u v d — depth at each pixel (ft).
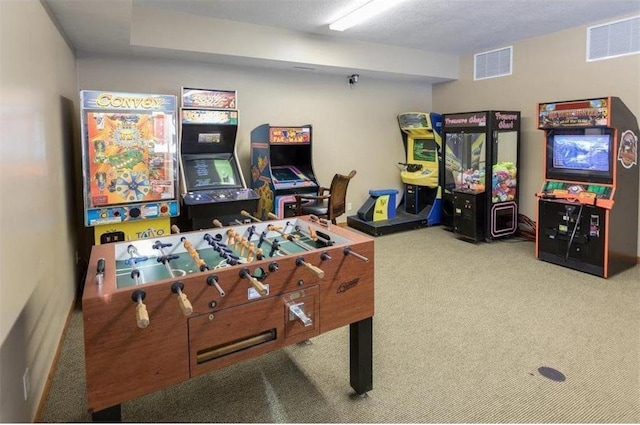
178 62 16.12
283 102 18.84
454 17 15.06
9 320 5.63
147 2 13.07
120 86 15.15
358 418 6.89
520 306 11.33
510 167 18.19
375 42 18.63
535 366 8.38
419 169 22.06
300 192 17.07
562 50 16.98
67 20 10.52
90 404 5.07
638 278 13.41
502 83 19.60
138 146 12.08
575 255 14.21
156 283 5.36
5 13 6.20
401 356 8.84
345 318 7.11
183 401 7.45
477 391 7.57
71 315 11.06
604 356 8.70
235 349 6.13
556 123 14.32
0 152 5.64
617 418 6.79
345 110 20.85
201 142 14.66
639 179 14.40
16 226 6.21
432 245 17.80
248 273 5.94
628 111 13.58
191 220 13.43
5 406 5.36
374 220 20.68
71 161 12.69
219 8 13.69
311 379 8.10
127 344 5.22
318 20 15.05
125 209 12.08
